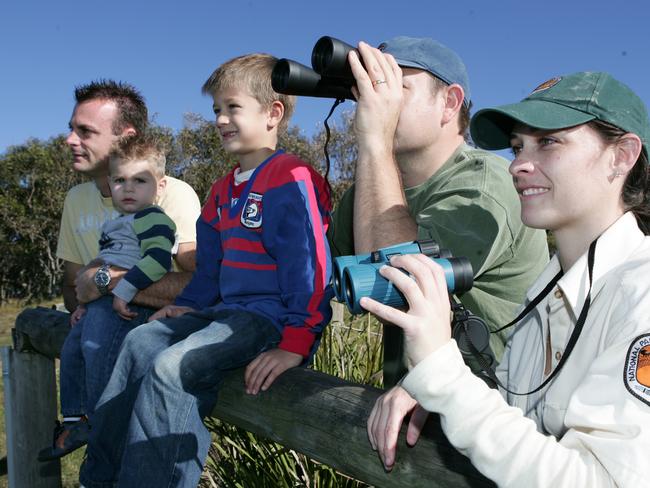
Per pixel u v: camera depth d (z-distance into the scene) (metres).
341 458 1.46
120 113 2.95
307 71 1.62
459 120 1.90
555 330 1.14
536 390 1.10
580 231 1.14
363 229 1.44
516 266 1.73
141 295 2.46
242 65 2.16
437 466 1.22
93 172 2.98
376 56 1.47
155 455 1.64
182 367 1.67
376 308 1.03
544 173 1.13
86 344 2.40
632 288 0.96
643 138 1.10
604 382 0.89
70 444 2.38
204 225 2.28
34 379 3.36
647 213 1.11
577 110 1.09
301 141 23.72
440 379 0.97
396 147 1.84
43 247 33.03
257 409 1.73
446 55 1.84
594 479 0.85
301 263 1.85
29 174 32.94
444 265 1.19
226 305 1.97
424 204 1.84
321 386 1.61
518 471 0.90
